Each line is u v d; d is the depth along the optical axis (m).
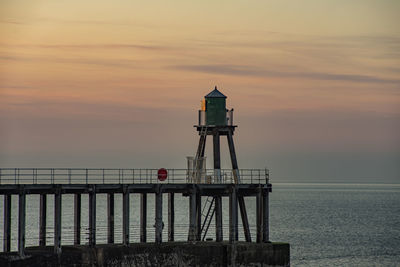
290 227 191.12
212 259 83.56
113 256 80.81
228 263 83.81
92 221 80.88
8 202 79.69
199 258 83.56
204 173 88.56
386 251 136.88
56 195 78.56
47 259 78.06
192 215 85.56
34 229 164.88
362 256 129.25
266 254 84.75
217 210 88.25
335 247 143.25
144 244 83.88
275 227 190.25
